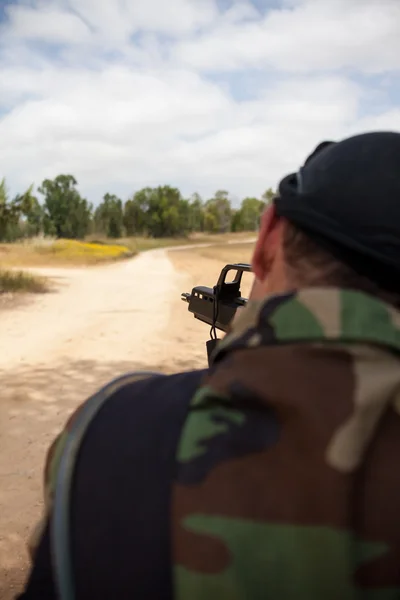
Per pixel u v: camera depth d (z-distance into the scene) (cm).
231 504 50
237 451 52
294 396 52
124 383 66
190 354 737
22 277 1625
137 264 3272
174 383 63
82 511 56
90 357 711
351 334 54
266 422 53
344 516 49
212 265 3133
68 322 988
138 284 1767
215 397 56
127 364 680
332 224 58
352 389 52
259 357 56
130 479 55
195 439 54
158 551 51
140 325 948
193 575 49
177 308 1152
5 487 363
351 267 58
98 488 56
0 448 422
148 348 767
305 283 60
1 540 304
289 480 50
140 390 63
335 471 50
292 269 61
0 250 3412
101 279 1969
